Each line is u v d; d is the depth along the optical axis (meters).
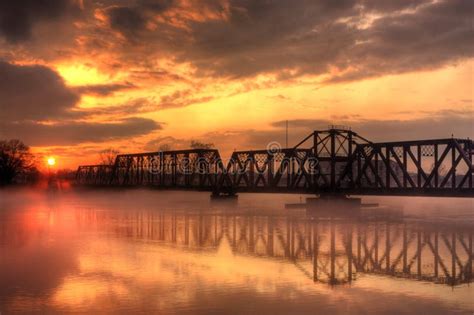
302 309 23.97
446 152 72.81
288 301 25.30
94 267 33.25
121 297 25.80
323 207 87.06
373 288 28.23
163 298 25.64
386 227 59.41
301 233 53.16
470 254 39.78
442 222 66.38
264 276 31.11
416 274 32.19
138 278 30.11
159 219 70.25
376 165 82.62
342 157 88.62
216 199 112.75
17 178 181.88
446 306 24.69
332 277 31.06
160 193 160.00
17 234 51.75
